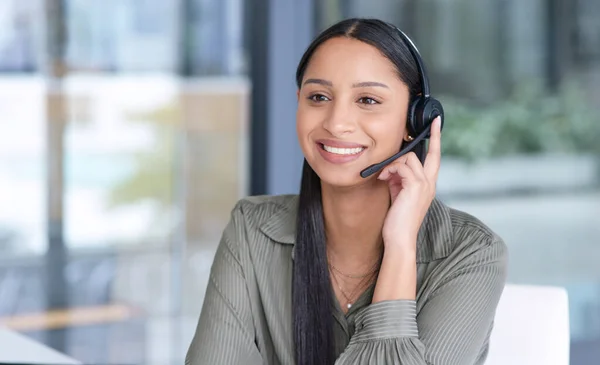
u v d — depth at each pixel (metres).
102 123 5.21
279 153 4.96
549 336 2.12
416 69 1.91
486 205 4.80
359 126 1.86
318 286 1.99
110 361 4.92
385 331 1.83
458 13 4.72
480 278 1.92
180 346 5.05
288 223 2.08
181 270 5.29
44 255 5.27
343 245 2.01
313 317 1.99
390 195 1.99
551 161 4.84
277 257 2.06
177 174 5.21
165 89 5.14
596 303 4.90
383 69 1.86
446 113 4.73
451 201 4.76
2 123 5.14
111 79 5.16
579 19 4.78
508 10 4.74
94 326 5.23
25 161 5.20
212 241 5.23
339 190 1.96
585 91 4.82
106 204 5.28
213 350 2.05
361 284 2.01
